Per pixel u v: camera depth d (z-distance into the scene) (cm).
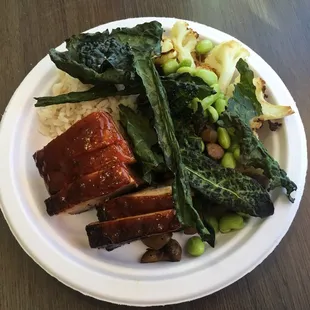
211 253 27
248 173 29
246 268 26
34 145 31
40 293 27
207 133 29
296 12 37
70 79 31
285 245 29
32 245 27
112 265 27
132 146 29
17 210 28
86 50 30
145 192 28
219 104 29
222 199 28
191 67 30
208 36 34
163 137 27
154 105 28
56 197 27
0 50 34
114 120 30
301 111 33
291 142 30
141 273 27
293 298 28
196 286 26
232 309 27
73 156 27
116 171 26
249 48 34
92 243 27
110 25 33
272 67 35
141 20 33
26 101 31
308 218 30
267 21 37
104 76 29
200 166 28
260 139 31
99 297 26
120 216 27
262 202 28
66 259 26
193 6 37
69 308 27
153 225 26
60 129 31
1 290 27
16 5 36
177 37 32
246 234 28
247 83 30
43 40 35
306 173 30
